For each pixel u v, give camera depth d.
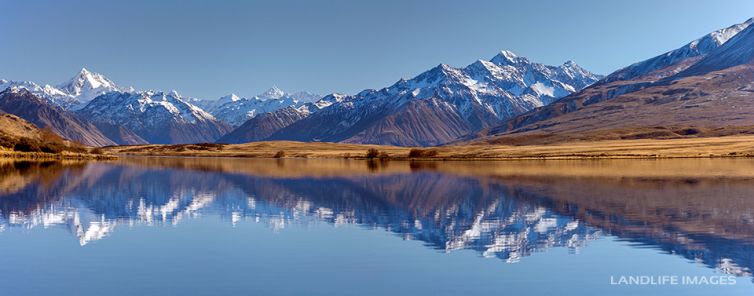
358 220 50.94
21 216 53.59
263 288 30.19
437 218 51.78
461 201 63.91
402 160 182.25
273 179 97.88
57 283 31.06
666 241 40.84
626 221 49.00
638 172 104.12
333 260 35.78
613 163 139.25
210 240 41.97
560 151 193.25
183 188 81.12
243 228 47.06
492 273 32.84
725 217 50.56
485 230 45.62
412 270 33.50
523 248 39.00
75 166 143.00
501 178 94.75
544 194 69.25
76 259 36.09
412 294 29.23
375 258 36.25
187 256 36.94
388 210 57.25
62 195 71.62
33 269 33.78
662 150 187.25
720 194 67.25
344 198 67.69
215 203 63.41
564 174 101.50
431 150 197.88
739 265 34.31
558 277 32.03
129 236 43.62
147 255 37.22
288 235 43.91
